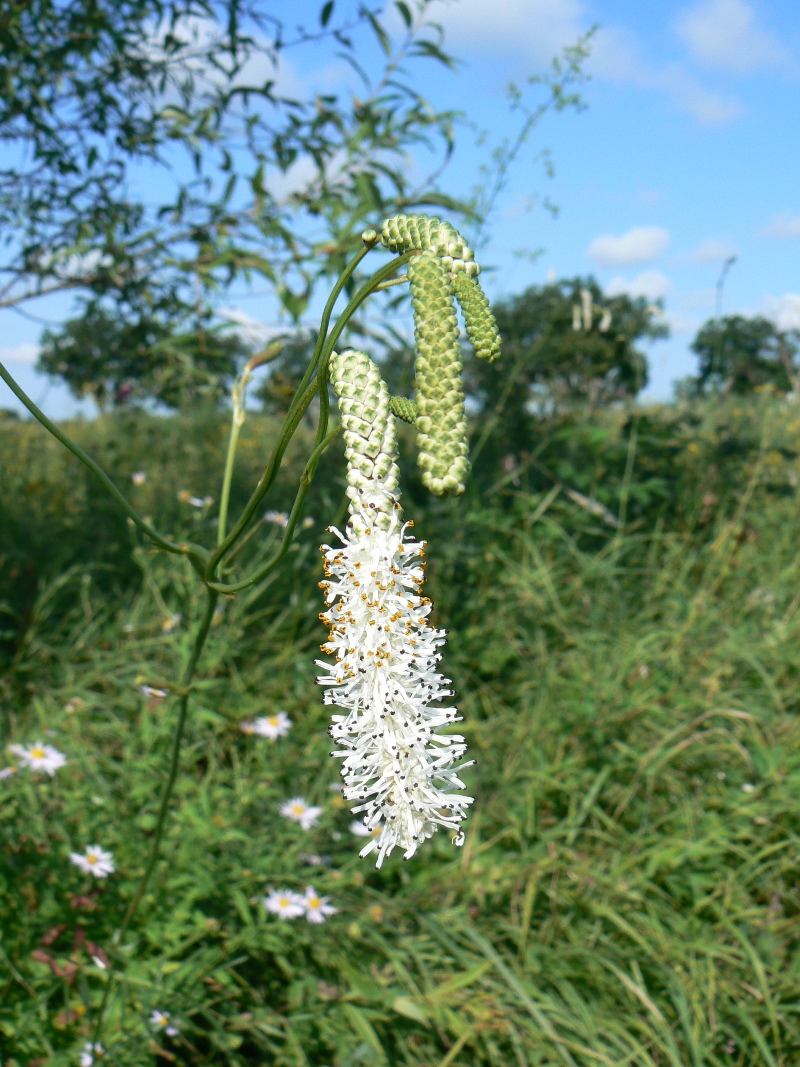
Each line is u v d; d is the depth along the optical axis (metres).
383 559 1.18
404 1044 2.47
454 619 4.75
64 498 6.17
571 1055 2.45
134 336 4.53
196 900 2.66
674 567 5.56
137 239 4.30
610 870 3.07
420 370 1.07
